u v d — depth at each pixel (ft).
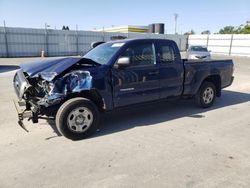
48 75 14.65
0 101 24.31
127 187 10.16
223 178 10.78
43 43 109.60
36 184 10.43
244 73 51.67
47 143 14.48
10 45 102.06
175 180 10.63
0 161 12.37
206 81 21.91
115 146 14.05
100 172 11.30
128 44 16.74
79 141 14.80
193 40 153.79
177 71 19.12
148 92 17.66
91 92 15.31
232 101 25.02
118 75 16.05
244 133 16.07
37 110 14.25
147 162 12.17
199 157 12.68
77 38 118.11
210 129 16.76
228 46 133.18
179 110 21.26
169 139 15.02
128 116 19.54
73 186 10.27
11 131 16.33
